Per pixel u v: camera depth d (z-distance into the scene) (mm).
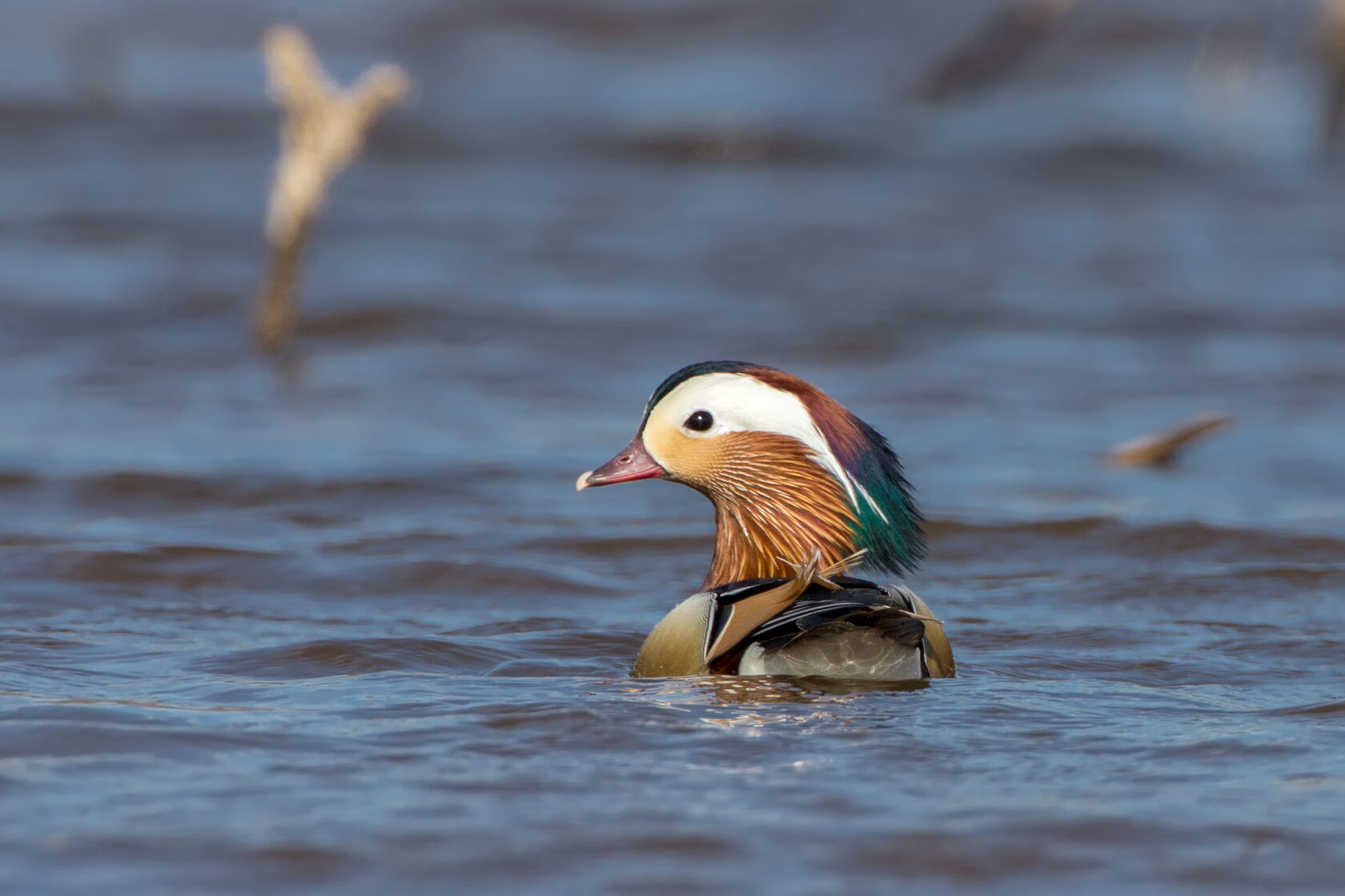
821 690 8406
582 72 45250
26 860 6145
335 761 7297
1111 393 19016
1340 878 6121
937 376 19781
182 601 11195
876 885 6039
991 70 41062
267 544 12734
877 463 9406
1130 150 36625
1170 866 6211
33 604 10961
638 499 14516
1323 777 7195
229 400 17969
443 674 9164
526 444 16359
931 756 7434
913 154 36750
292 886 5969
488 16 48688
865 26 44219
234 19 48844
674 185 33438
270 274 20719
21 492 14172
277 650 9688
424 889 5953
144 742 7520
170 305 22625
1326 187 33219
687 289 24406
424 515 13812
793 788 6977
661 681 8555
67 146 35062
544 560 12523
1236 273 25984
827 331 21984
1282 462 15953
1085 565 12539
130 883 5969
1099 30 44219
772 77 43656
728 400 9375
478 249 26938
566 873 6086
